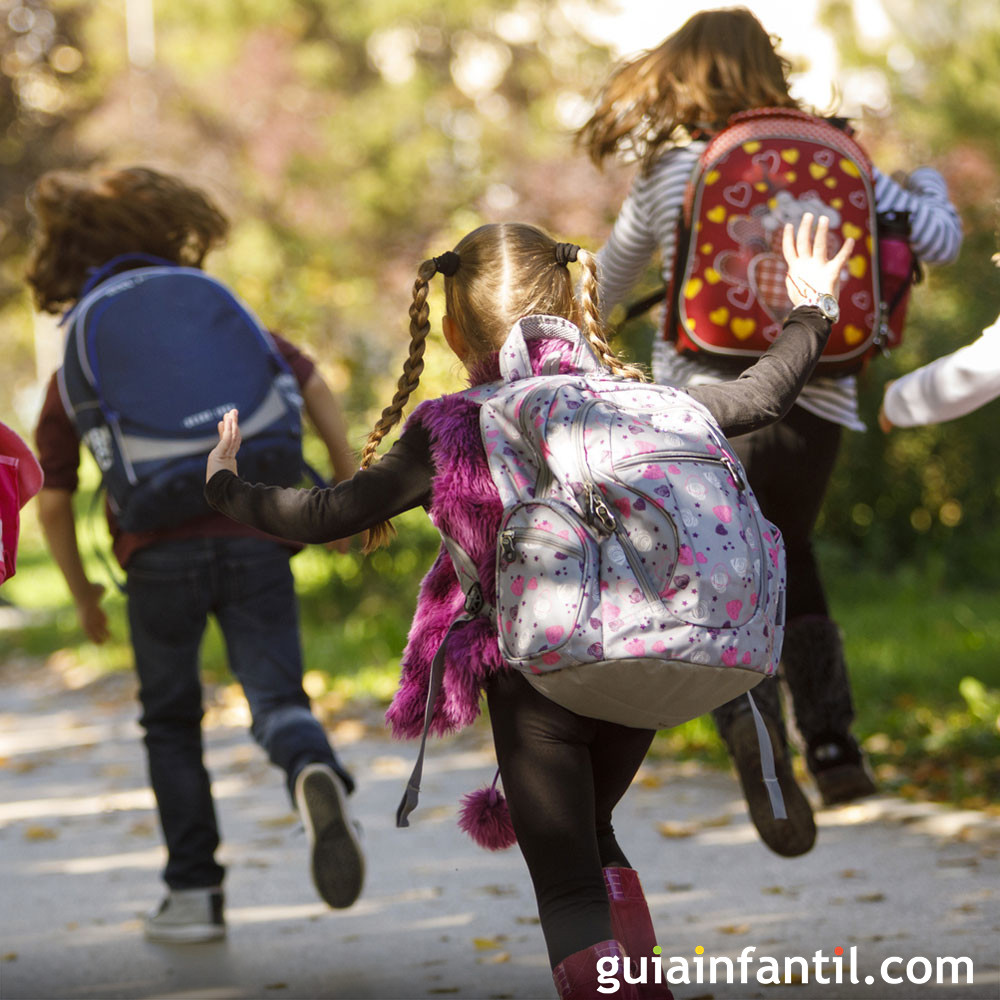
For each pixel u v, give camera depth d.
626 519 4.91
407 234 28.16
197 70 54.19
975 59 25.25
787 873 9.39
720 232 7.13
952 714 13.75
